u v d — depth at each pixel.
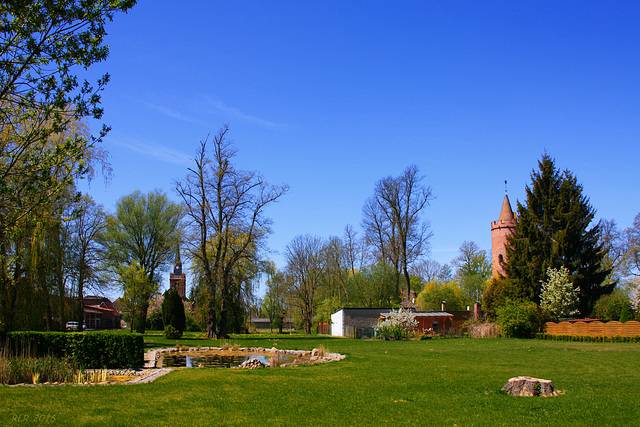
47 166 12.23
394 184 52.62
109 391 11.23
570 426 8.30
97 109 12.30
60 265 23.27
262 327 102.88
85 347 16.45
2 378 12.26
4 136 13.84
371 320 50.75
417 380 13.87
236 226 38.16
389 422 8.69
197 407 9.79
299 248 62.38
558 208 44.59
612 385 12.88
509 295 44.38
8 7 10.91
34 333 16.36
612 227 55.41
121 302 43.12
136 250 46.81
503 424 8.49
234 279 39.06
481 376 14.70
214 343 30.28
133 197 47.62
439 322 49.22
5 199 12.35
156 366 17.80
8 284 20.50
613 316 39.00
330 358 20.59
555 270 42.34
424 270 85.75
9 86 11.42
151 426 8.23
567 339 34.34
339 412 9.50
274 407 9.91
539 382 11.48
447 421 8.76
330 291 66.50
